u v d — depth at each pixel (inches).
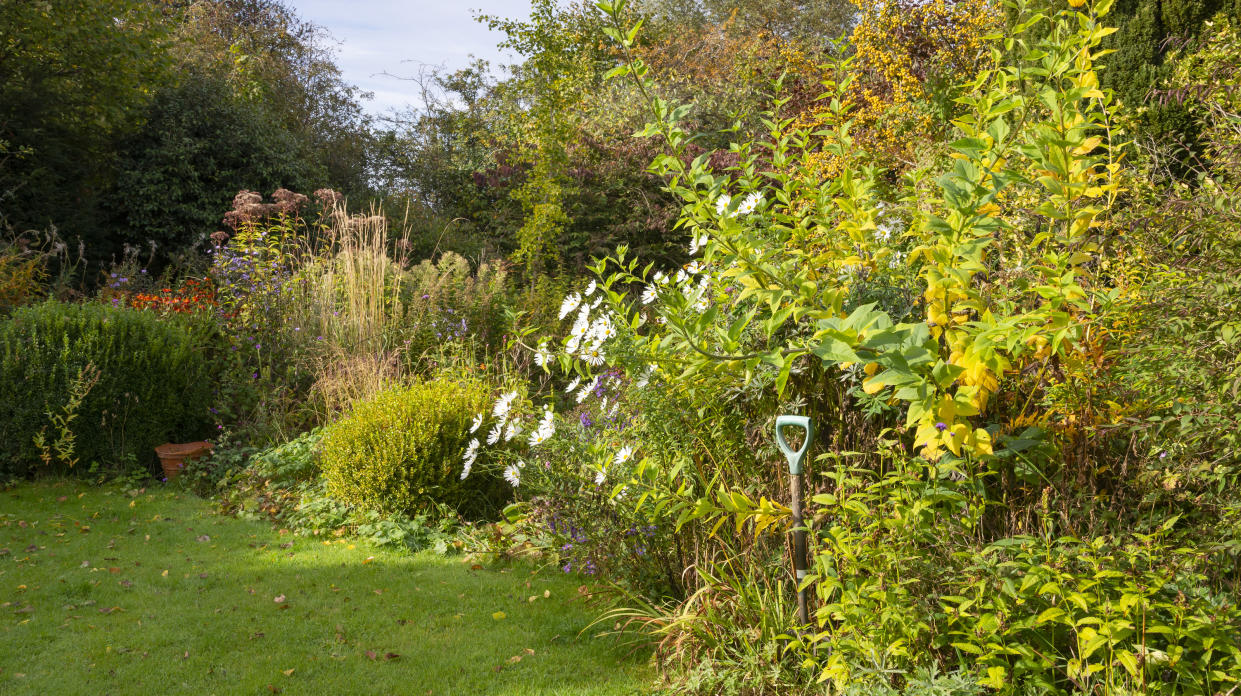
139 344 237.8
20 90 449.4
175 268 487.5
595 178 600.1
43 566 164.9
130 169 514.6
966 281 90.6
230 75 674.8
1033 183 96.7
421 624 140.1
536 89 495.5
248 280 304.2
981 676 83.5
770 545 127.0
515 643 132.1
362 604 148.8
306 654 128.6
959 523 95.5
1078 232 99.3
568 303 150.3
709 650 113.5
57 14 466.6
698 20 971.3
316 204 559.5
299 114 807.1
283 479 224.5
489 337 324.5
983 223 92.7
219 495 220.5
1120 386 94.7
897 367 81.0
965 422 91.7
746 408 133.3
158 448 235.3
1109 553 84.7
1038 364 102.0
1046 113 124.5
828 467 120.6
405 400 207.5
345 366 265.4
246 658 127.1
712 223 120.7
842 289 111.3
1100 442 99.2
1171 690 78.0
